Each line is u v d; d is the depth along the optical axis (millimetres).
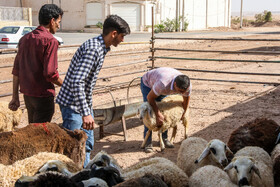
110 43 4418
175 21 46562
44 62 4770
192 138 5602
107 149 6820
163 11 46562
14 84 5234
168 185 4012
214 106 9672
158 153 6594
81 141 4633
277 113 8695
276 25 72688
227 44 29250
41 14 4859
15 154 4414
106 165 4074
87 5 43531
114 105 7848
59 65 17016
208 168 4422
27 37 4895
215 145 4801
